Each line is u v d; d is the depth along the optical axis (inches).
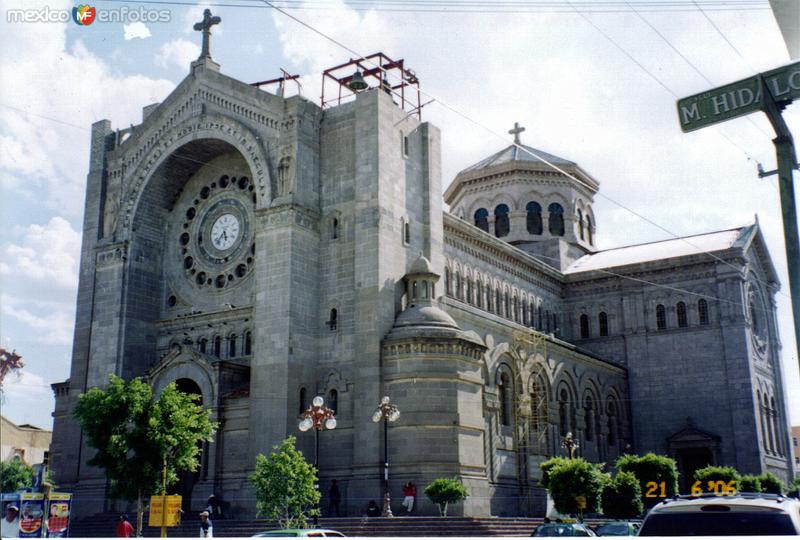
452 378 1910.7
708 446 2910.9
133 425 1737.2
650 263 3157.0
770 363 3265.3
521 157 3686.0
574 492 1808.6
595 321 3233.3
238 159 2370.8
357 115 2113.7
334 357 2014.0
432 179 2239.2
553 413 2541.8
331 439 1961.1
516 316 2910.9
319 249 2103.8
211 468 1988.2
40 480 1195.3
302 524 1599.4
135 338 2336.4
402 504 1817.2
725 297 3024.1
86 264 2453.2
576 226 3609.7
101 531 1967.3
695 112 669.3
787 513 474.6
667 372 3065.9
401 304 2048.5
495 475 2185.0
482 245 2731.3
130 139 2482.8
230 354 2212.1
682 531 493.0
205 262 2362.2
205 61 2352.4
